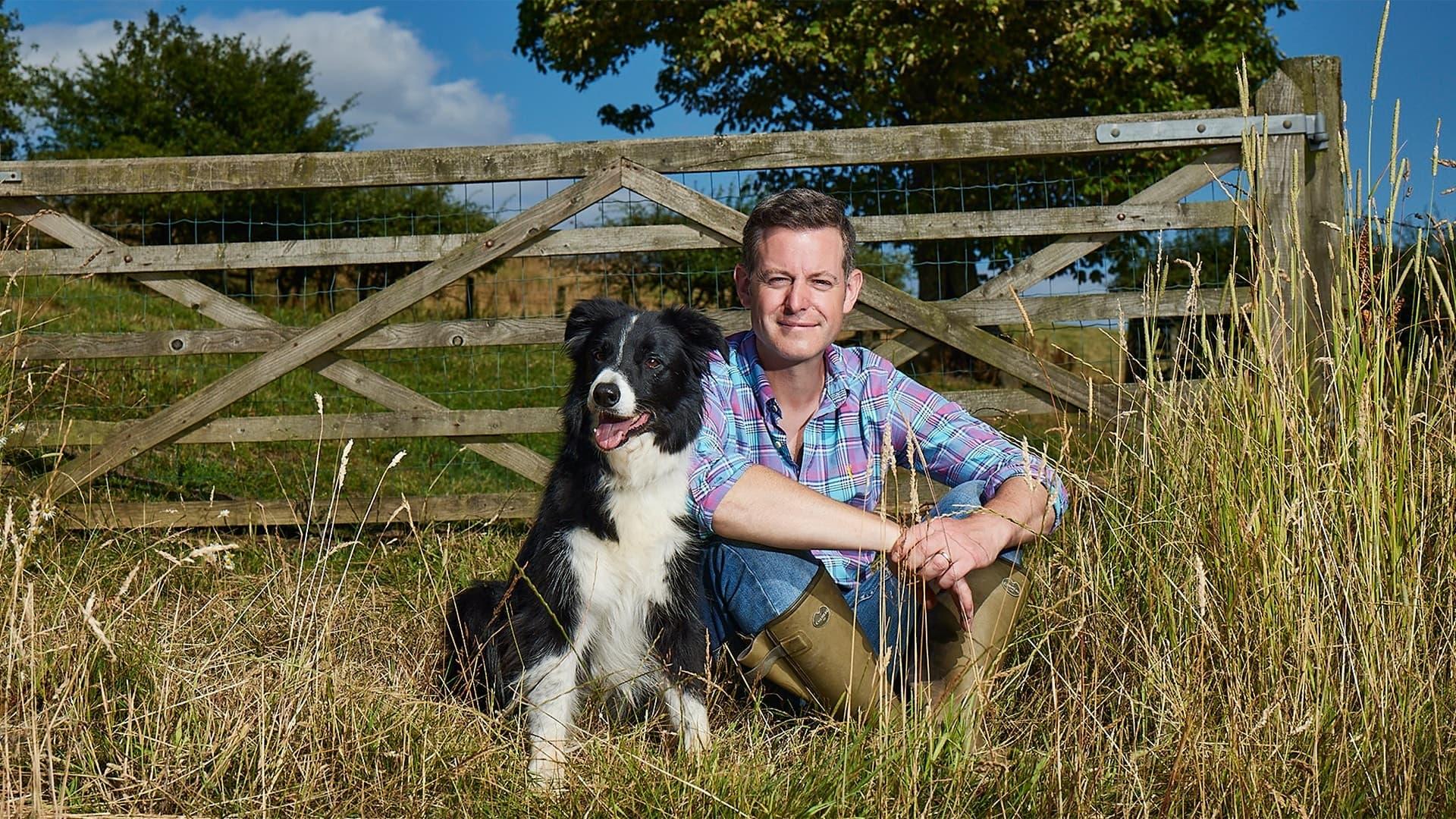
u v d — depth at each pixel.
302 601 3.31
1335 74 4.51
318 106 26.17
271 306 14.70
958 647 2.86
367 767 2.51
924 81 12.80
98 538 4.30
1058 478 3.09
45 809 2.18
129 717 2.48
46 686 2.57
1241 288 4.51
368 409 7.58
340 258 4.90
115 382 6.41
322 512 4.99
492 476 6.48
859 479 3.30
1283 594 2.64
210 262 4.88
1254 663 2.62
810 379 3.24
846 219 3.18
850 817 2.33
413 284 4.81
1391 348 3.05
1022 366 4.74
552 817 2.40
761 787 2.42
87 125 24.38
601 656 3.20
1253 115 4.57
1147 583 2.88
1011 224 4.71
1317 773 2.34
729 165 4.76
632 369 3.09
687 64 13.56
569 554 3.12
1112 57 11.85
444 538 4.76
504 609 3.17
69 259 4.86
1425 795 2.38
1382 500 2.79
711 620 3.25
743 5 11.97
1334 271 4.25
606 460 3.13
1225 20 12.81
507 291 13.12
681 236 4.77
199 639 3.11
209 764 2.47
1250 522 2.72
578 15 13.35
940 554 2.74
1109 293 4.69
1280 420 2.88
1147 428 3.28
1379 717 2.47
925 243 11.57
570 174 4.82
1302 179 4.57
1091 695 2.58
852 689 2.84
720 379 3.34
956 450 3.30
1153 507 3.12
